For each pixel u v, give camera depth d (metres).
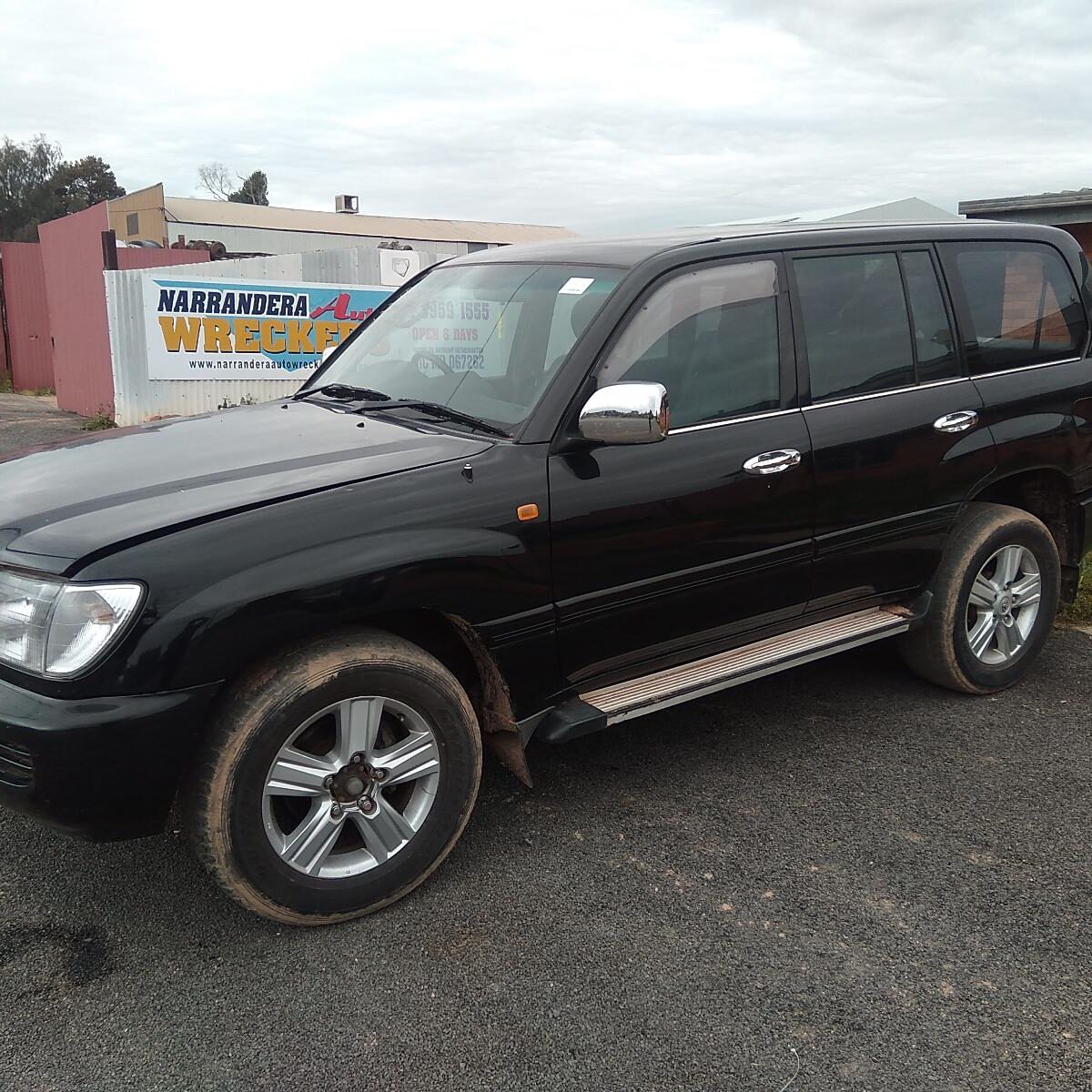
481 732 3.21
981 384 4.00
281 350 12.78
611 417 2.76
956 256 4.05
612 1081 2.21
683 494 3.14
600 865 3.04
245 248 36.34
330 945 2.66
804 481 3.43
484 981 2.52
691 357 3.26
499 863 3.05
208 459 2.93
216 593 2.37
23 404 16.23
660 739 3.93
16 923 2.73
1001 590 4.25
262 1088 2.17
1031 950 2.66
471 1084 2.19
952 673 4.20
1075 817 3.35
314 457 2.89
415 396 3.45
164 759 2.37
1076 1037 2.35
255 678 2.51
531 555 2.86
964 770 3.68
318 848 2.66
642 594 3.13
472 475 2.80
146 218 35.19
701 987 2.50
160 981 2.50
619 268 3.28
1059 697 4.37
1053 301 4.33
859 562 3.71
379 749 2.76
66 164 77.69
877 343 3.73
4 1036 2.31
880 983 2.53
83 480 2.80
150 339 11.81
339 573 2.52
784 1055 2.28
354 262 13.78
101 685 2.30
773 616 3.57
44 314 18.83
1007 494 4.52
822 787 3.54
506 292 3.54
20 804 2.36
